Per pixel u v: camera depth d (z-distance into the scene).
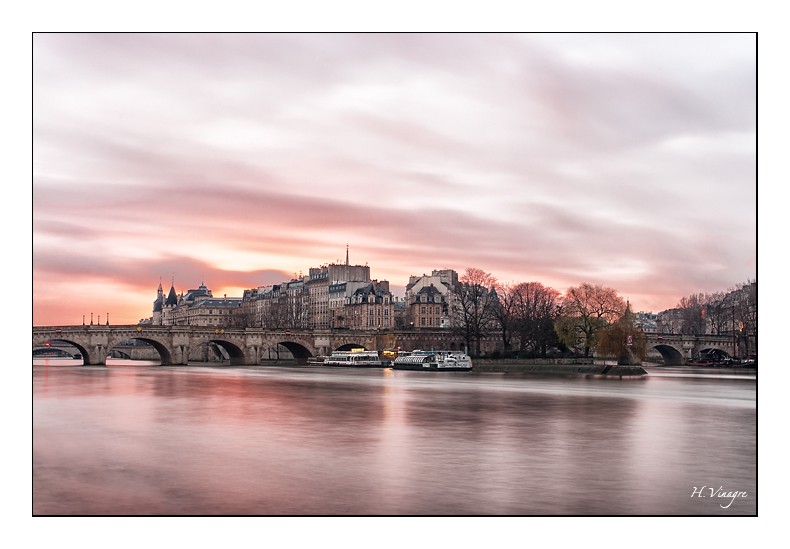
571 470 47.72
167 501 39.69
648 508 39.34
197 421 72.44
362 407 88.31
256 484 43.34
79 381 142.50
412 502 39.78
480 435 63.16
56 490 41.88
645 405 92.19
